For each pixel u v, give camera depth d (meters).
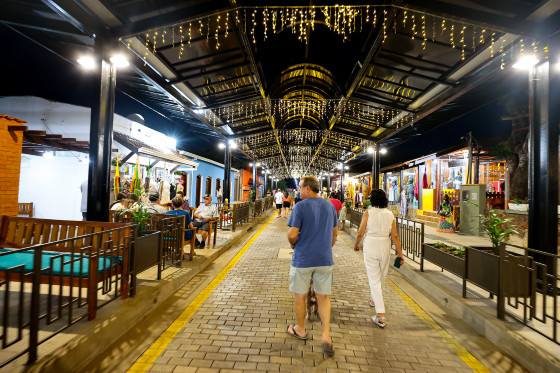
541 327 3.23
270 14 6.52
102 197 4.75
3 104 9.51
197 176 18.62
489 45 5.03
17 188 6.07
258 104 10.72
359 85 8.39
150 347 3.04
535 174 4.66
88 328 2.85
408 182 21.05
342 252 8.63
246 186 38.03
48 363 2.25
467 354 3.09
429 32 5.36
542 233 4.48
